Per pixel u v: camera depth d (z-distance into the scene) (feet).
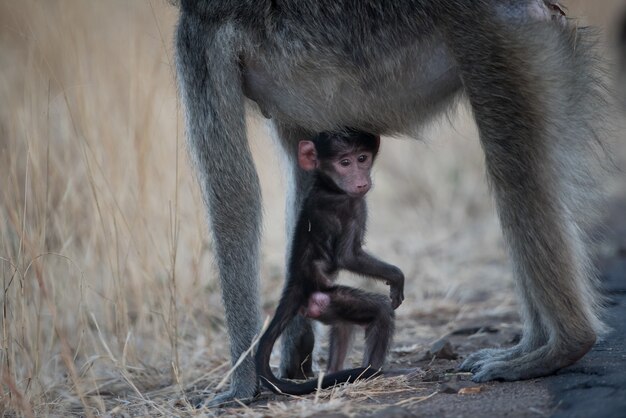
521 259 29.99
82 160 42.50
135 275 40.75
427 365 34.14
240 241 31.01
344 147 31.58
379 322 31.50
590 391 27.25
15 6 48.11
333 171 31.76
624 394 26.55
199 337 40.37
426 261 53.31
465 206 62.85
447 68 31.78
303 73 31.78
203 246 42.98
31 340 35.58
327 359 35.50
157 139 45.83
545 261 29.60
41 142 41.45
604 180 33.14
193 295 42.55
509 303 45.16
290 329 33.60
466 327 40.70
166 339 38.68
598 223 33.35
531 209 29.73
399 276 32.35
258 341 30.71
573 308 29.50
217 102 31.09
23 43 51.75
